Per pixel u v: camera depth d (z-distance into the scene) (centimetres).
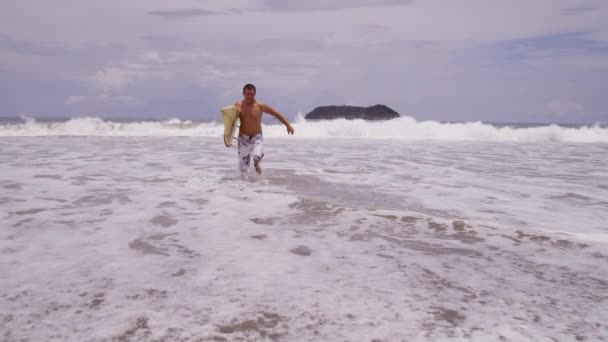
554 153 1250
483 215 427
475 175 723
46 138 1587
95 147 1205
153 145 1311
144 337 178
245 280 245
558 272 265
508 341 179
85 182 589
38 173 669
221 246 312
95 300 215
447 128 2033
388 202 482
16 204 447
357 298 221
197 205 451
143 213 414
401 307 211
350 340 177
